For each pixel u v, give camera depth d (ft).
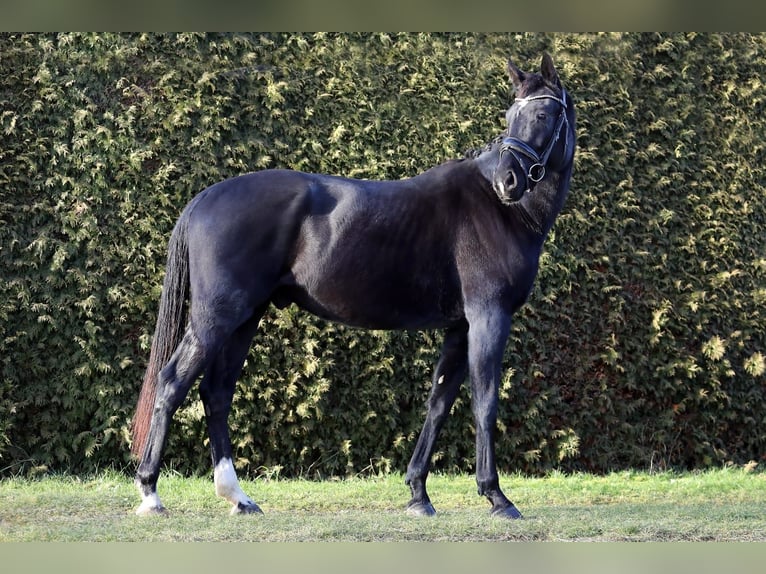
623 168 40.70
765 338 41.88
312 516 25.82
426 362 37.19
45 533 22.13
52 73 35.86
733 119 42.57
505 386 37.60
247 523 23.63
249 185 25.36
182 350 24.70
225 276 24.61
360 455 36.83
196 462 35.81
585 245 39.70
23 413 34.65
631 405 39.88
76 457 35.24
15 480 33.17
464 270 25.18
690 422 40.86
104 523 23.71
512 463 38.47
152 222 35.63
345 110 37.91
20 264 34.60
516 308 25.67
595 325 39.86
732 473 39.09
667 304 40.16
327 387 35.94
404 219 25.36
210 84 36.47
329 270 25.11
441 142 38.37
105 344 35.29
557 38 40.78
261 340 36.09
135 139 35.94
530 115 24.91
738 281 41.70
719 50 42.98
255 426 35.91
